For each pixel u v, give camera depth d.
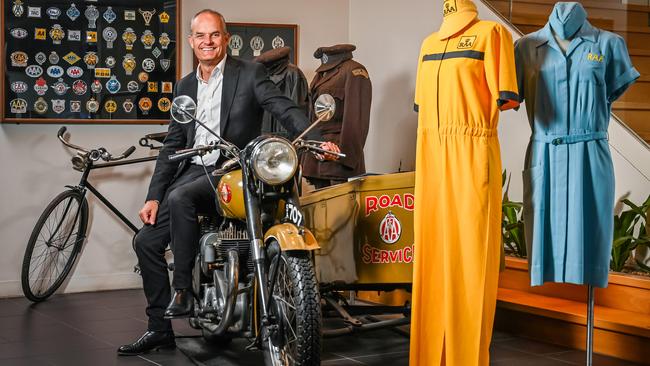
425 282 3.64
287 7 6.55
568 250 3.54
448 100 3.54
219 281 3.89
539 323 4.58
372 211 4.03
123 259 6.21
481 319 3.47
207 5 6.34
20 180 5.93
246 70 4.20
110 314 5.30
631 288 4.44
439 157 3.59
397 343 4.55
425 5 5.87
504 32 3.48
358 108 5.39
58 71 5.93
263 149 3.37
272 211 3.63
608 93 3.57
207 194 4.08
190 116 3.64
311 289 3.32
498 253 3.54
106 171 6.15
